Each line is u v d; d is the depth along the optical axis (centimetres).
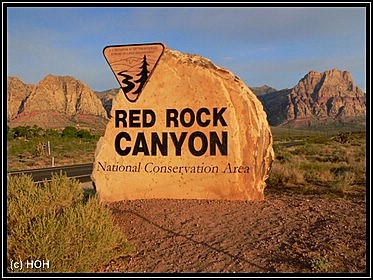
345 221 789
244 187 1004
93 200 784
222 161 1012
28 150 4031
